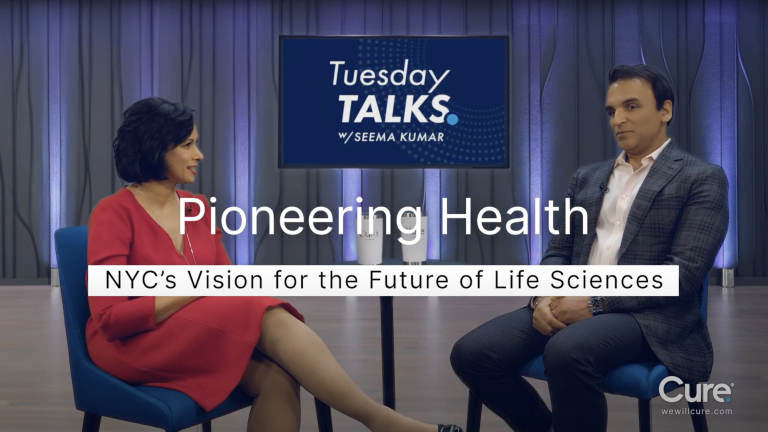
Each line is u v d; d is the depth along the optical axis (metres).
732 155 5.23
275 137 5.34
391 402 1.85
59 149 5.34
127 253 1.43
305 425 2.17
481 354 1.60
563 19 5.27
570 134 5.28
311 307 4.35
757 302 4.55
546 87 5.28
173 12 5.33
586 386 1.39
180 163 1.49
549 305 1.58
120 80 5.34
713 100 5.24
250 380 1.43
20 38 5.31
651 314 1.50
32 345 3.27
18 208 5.35
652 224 1.53
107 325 1.34
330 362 1.40
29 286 5.31
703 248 1.47
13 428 2.11
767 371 2.76
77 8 5.31
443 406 2.34
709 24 5.23
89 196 5.35
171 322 1.38
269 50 5.33
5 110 5.33
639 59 5.26
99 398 1.35
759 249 5.27
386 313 1.83
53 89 5.33
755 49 5.24
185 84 5.34
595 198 1.67
